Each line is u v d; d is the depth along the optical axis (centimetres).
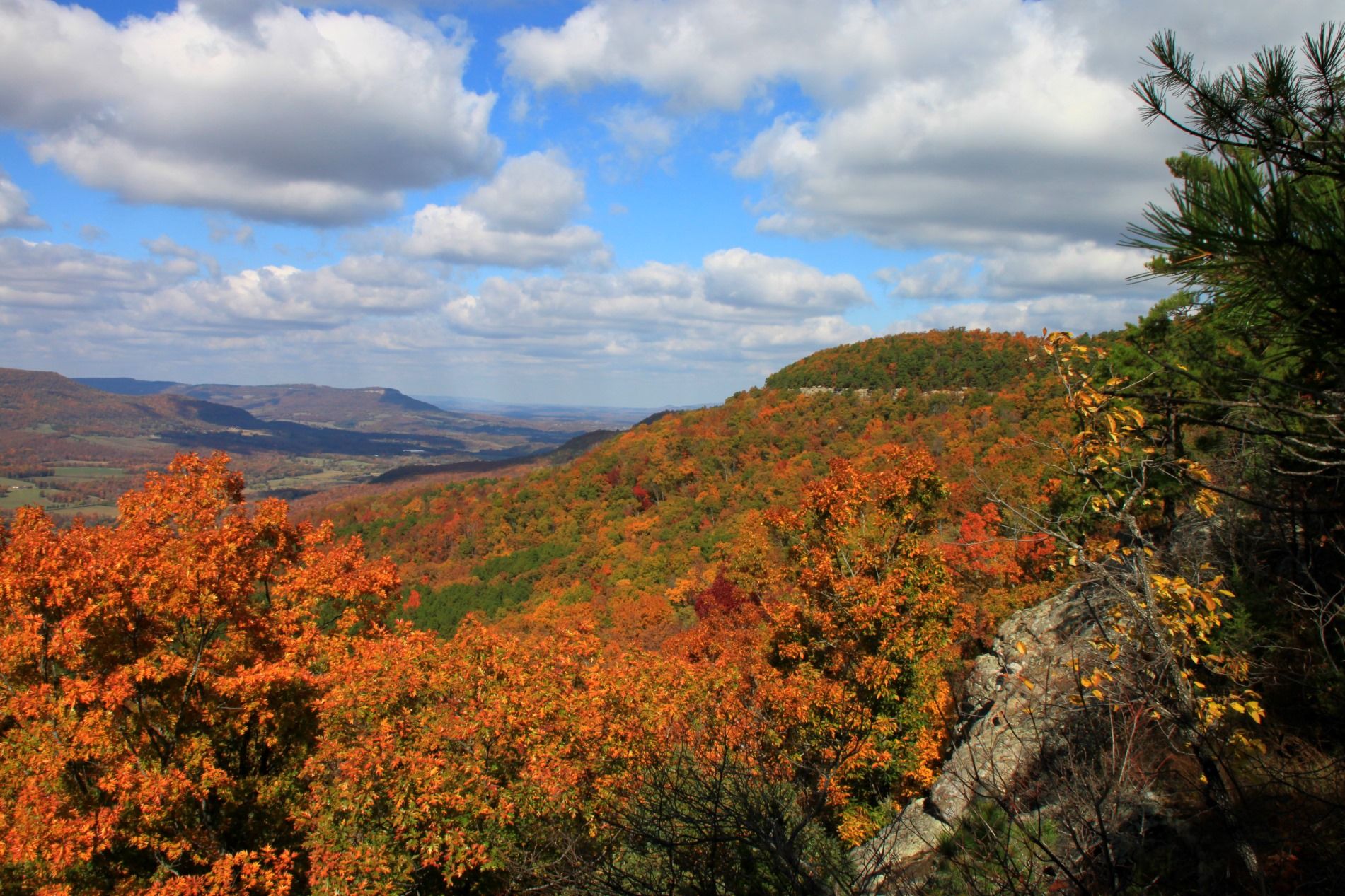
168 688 1363
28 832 1019
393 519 11256
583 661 1452
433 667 1341
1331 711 545
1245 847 423
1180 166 305
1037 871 495
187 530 1467
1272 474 500
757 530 3166
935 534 2175
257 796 1470
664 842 496
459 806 1109
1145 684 488
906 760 1562
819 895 474
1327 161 274
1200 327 375
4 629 1266
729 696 1030
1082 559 495
